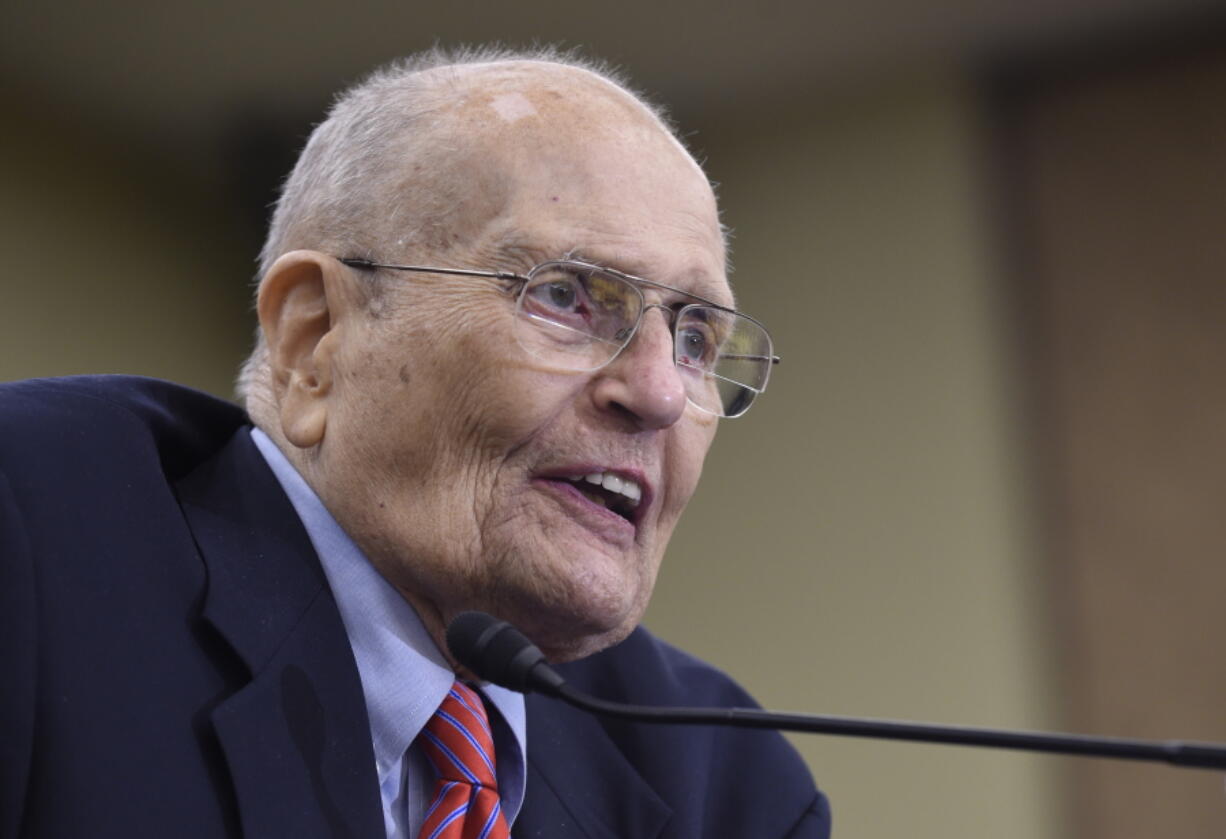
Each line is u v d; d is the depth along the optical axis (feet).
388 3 38.93
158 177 44.68
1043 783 39.19
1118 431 40.14
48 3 38.11
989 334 41.47
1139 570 39.47
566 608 15.06
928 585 40.93
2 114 40.50
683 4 39.24
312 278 15.74
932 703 40.32
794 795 18.86
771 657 42.06
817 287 43.32
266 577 14.88
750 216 44.06
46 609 13.24
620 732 18.29
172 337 44.47
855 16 40.04
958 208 42.06
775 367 43.55
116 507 14.46
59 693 12.89
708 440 16.33
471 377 14.79
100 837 12.39
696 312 15.87
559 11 39.52
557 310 15.10
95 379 16.26
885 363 42.34
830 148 43.57
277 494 15.67
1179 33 40.29
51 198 41.50
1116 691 39.11
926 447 41.63
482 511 14.88
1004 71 42.06
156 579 14.20
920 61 42.29
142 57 40.75
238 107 43.16
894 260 42.63
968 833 39.45
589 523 15.12
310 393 15.58
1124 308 40.55
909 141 42.70
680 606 43.24
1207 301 39.73
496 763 15.92
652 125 16.26
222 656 14.08
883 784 40.45
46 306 40.91
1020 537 40.42
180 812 12.84
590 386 15.08
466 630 12.90
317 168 16.38
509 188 15.17
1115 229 40.81
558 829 16.47
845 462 42.37
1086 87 41.45
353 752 14.07
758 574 42.68
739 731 19.39
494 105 15.61
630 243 15.23
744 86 43.60
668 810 17.43
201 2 38.45
